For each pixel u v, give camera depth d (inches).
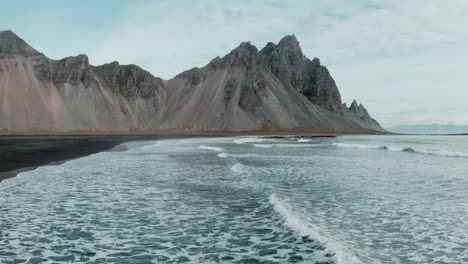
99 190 793.6
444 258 391.9
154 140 4042.8
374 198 723.4
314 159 1612.9
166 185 864.9
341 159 1622.8
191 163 1375.5
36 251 414.0
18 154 1611.7
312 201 691.4
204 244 443.8
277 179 984.3
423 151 2167.8
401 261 381.4
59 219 551.2
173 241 454.9
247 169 1165.1
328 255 400.5
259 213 593.0
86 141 3326.8
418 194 768.3
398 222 541.6
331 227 513.0
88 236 471.2
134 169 1173.7
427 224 530.0
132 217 568.1
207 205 652.1
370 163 1440.7
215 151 2126.0
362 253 402.3
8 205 641.0
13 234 474.9
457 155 1946.4
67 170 1121.4
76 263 379.6
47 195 730.2
